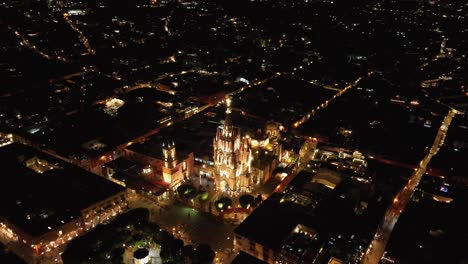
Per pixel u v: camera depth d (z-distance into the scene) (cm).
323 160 14962
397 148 15712
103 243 10394
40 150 15825
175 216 12219
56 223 10875
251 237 10231
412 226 11006
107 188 12488
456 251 10031
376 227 10788
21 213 11269
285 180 13812
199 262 9931
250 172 13112
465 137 16488
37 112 19125
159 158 13638
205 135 16238
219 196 12988
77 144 15612
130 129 17150
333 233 10538
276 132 15238
